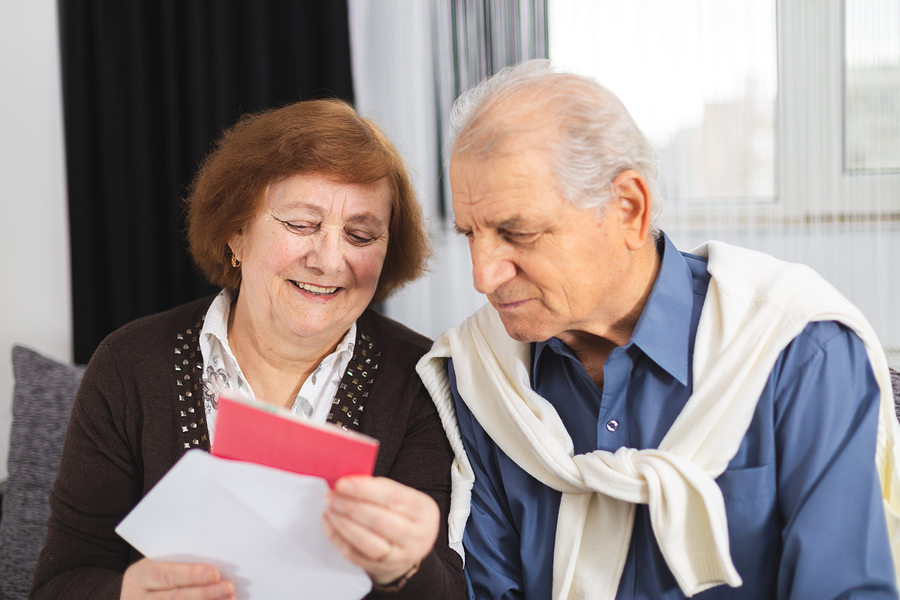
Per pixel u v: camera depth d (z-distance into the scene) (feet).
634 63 6.62
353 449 2.41
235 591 2.77
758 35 6.44
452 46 6.94
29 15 7.25
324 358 4.02
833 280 6.45
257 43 6.84
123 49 7.02
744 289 3.11
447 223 7.04
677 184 6.64
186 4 6.88
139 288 7.20
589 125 2.76
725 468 2.89
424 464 3.78
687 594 2.85
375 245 3.76
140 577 2.80
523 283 2.90
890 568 2.67
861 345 2.93
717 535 2.74
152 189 7.17
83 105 7.03
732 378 2.91
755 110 6.50
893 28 6.23
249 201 3.61
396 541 2.46
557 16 6.76
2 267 7.43
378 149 3.70
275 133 3.64
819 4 6.33
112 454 3.78
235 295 4.35
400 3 6.98
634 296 3.16
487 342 3.67
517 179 2.70
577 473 3.16
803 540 2.68
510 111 2.74
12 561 4.70
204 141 6.97
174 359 3.89
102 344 4.03
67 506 3.73
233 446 2.38
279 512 2.40
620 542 3.12
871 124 6.35
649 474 2.88
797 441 2.84
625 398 3.25
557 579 3.22
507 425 3.48
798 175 6.47
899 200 6.31
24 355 5.41
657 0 6.55
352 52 6.97
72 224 7.13
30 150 7.38
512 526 3.61
